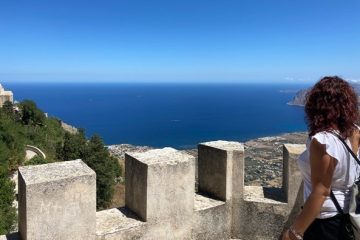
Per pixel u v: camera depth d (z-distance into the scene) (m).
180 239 4.88
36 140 45.81
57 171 4.01
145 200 4.50
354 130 2.78
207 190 5.71
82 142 36.88
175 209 4.75
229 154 5.36
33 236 3.74
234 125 148.25
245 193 5.78
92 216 4.09
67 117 181.62
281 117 179.88
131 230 4.42
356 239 2.65
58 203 3.84
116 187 36.56
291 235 2.76
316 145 2.65
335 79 2.84
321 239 2.75
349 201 2.69
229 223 5.53
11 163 32.84
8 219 17.48
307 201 2.68
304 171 2.93
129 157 4.80
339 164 2.63
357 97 2.82
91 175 4.02
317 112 2.80
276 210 5.41
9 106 50.56
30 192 3.67
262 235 5.50
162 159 4.64
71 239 3.97
